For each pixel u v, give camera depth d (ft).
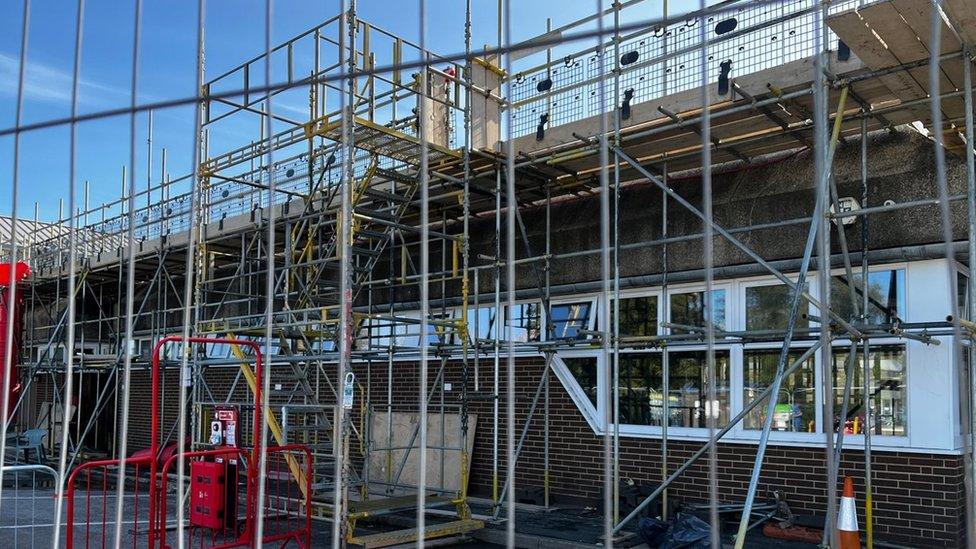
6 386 14.39
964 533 23.57
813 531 24.70
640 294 30.94
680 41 27.43
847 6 22.65
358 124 27.02
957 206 23.50
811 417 26.35
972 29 17.31
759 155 28.68
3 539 29.35
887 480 24.61
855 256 25.30
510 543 9.71
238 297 41.73
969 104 17.70
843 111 22.11
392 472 37.47
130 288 12.33
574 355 32.60
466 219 29.55
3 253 40.98
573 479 31.96
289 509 31.30
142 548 27.40
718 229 23.66
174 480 39.32
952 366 23.75
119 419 50.47
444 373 36.70
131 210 12.40
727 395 28.45
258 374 25.18
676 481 29.04
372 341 38.83
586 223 32.24
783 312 27.22
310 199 32.04
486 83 31.50
